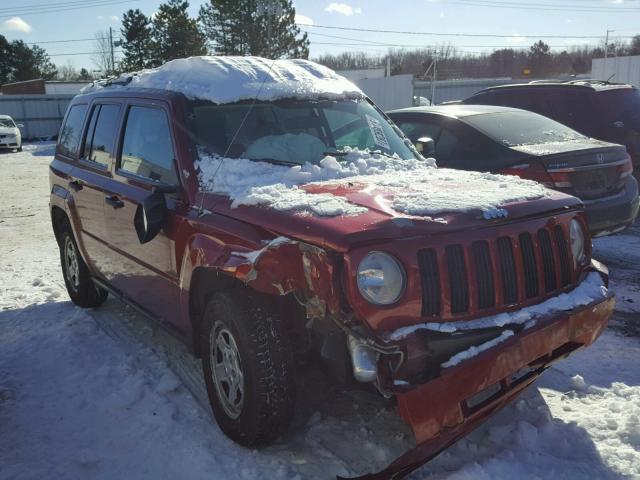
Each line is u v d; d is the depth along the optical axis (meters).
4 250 8.66
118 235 4.67
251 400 3.21
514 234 3.14
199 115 4.09
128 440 3.57
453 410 2.79
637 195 6.80
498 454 3.25
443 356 2.80
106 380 4.34
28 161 23.36
